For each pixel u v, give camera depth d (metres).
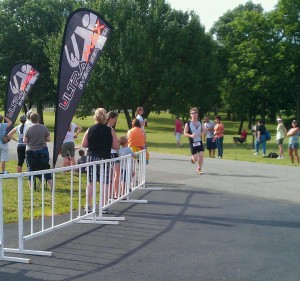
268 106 62.25
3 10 55.62
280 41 53.78
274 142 36.44
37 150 10.80
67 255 6.16
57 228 7.01
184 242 6.82
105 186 8.58
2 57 53.25
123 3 37.97
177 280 5.23
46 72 52.75
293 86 56.69
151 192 11.27
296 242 6.86
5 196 10.44
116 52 36.88
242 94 58.09
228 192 11.29
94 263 5.83
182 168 16.39
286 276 5.38
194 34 38.50
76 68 9.90
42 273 5.45
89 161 8.73
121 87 35.91
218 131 21.50
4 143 13.30
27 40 53.19
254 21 53.91
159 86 37.09
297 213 8.91
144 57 36.72
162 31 37.47
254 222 8.13
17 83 16.52
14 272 5.48
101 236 7.16
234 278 5.30
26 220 8.27
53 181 6.88
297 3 52.22
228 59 58.16
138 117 13.30
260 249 6.49
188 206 9.55
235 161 19.20
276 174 14.69
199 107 43.22
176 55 37.81
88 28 9.88
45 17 55.19
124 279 5.25
